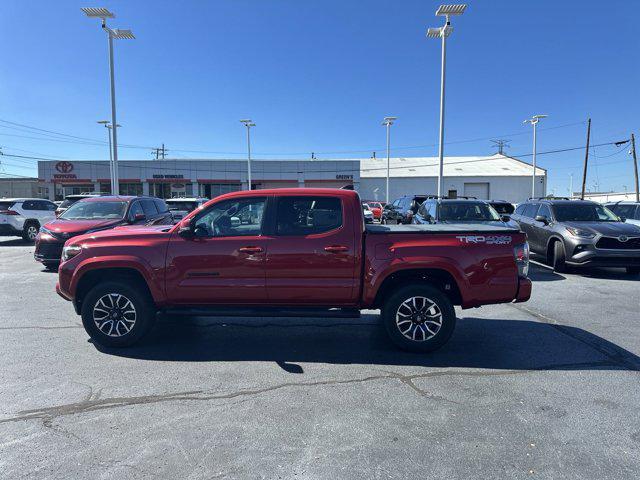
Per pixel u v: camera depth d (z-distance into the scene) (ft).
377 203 125.59
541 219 35.94
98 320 17.10
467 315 22.41
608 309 23.61
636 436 10.93
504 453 10.19
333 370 15.17
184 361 15.98
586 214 36.19
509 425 11.45
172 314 17.07
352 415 11.97
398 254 16.16
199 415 11.95
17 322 20.70
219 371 15.05
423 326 16.70
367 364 15.74
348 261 16.31
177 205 61.00
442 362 15.93
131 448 10.34
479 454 10.15
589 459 9.96
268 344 17.90
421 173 195.62
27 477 9.22
